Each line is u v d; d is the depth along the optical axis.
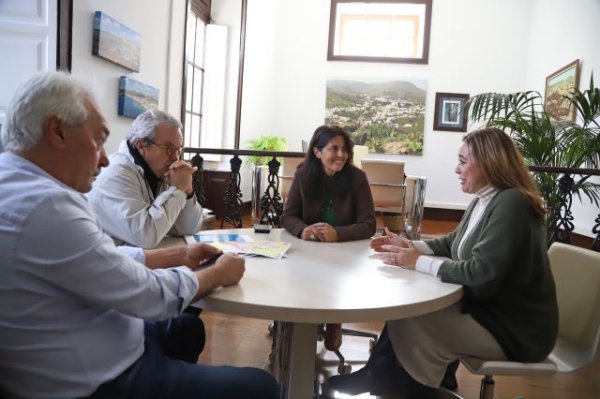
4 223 0.80
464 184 1.51
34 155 0.89
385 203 3.62
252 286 1.08
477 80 7.58
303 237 1.75
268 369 2.04
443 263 1.27
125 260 0.90
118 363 0.95
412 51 7.72
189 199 1.72
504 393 2.06
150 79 3.98
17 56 2.71
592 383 2.17
